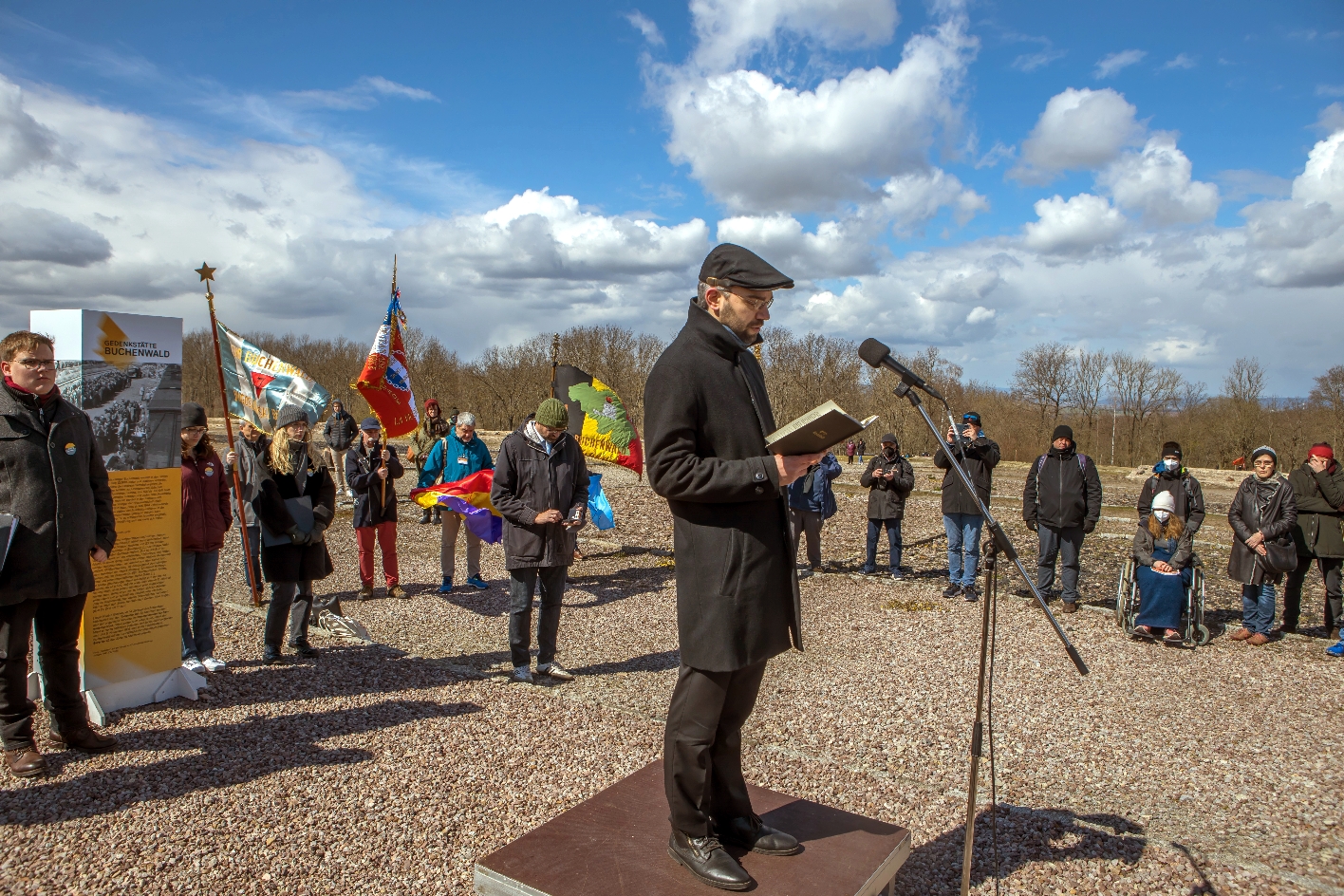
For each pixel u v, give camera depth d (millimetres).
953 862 3473
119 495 4855
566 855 2824
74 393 4668
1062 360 51125
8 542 3773
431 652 6480
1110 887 3299
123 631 4941
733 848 2875
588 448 10578
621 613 7938
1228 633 7719
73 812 3664
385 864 3326
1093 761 4617
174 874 3199
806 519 10133
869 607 8406
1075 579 8336
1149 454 46906
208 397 56844
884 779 4277
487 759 4352
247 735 4598
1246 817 3949
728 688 2645
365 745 4492
